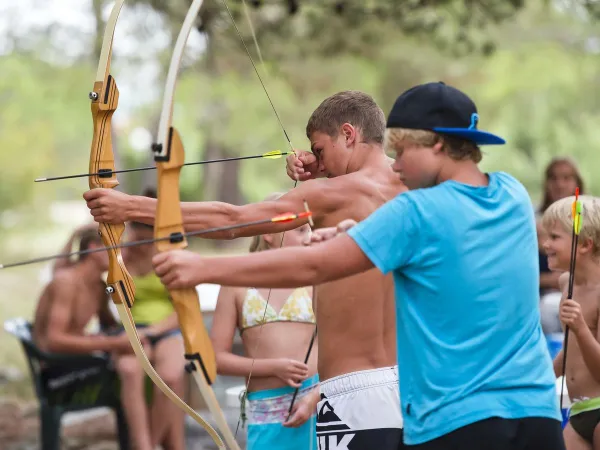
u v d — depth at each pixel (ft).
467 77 167.12
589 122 188.34
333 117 28.99
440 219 21.31
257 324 35.19
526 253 22.22
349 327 28.37
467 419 21.12
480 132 21.75
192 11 23.09
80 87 152.76
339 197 28.02
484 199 21.91
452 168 22.26
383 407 28.04
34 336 51.16
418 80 159.02
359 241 20.94
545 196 56.08
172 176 21.88
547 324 49.14
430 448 21.40
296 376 33.71
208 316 52.65
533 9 129.39
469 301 21.40
